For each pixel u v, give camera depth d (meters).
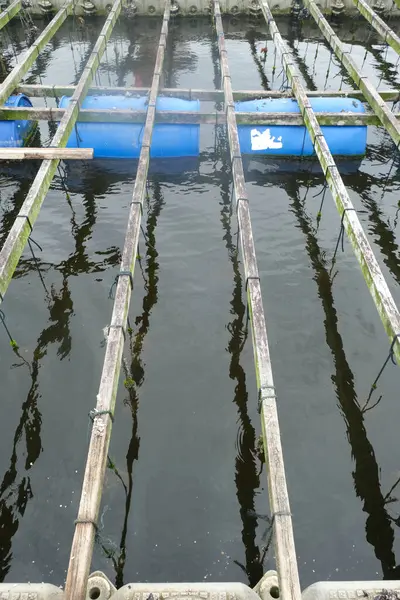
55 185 13.06
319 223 11.99
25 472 7.23
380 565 6.37
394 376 8.55
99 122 13.34
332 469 7.34
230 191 12.99
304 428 7.82
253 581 6.17
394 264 10.93
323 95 14.77
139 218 9.03
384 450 7.55
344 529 6.70
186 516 6.75
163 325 9.38
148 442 7.57
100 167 13.80
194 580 6.17
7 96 13.71
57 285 10.20
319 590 5.17
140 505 6.86
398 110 16.80
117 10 18.80
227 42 22.34
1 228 11.79
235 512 6.81
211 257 10.92
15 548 6.45
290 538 4.79
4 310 9.62
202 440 7.62
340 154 13.95
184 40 22.55
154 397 8.16
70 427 7.76
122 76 19.52
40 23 23.80
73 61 20.62
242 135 13.70
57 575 6.20
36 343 9.02
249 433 7.71
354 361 8.80
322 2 23.84
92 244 11.23
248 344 9.05
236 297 9.98
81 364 8.67
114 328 6.94
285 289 10.19
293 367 8.69
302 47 22.12
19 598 5.12
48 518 6.74
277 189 13.14
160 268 10.61
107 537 6.50
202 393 8.24
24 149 10.59
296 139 13.64
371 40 22.97
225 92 13.38
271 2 23.67
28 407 8.02
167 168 13.80
